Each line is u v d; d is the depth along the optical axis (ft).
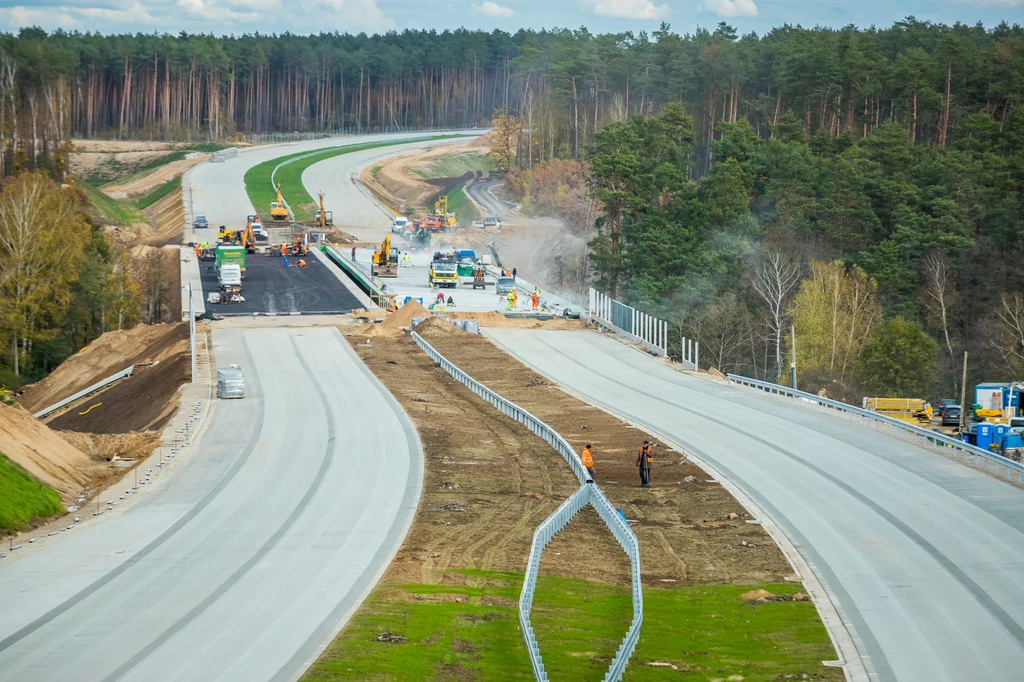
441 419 258.98
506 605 143.02
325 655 122.62
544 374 324.39
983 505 188.96
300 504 189.06
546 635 133.90
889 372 365.40
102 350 371.15
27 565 156.04
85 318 422.82
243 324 380.37
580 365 339.36
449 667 121.60
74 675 116.98
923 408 323.16
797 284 447.42
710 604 147.74
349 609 138.00
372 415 259.60
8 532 171.83
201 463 217.36
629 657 124.36
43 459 206.90
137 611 136.98
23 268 399.03
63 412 323.98
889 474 211.00
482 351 351.87
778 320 409.28
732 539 173.17
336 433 242.58
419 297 431.84
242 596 142.61
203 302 420.36
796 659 127.54
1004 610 141.28
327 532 172.55
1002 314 409.49
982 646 129.90
